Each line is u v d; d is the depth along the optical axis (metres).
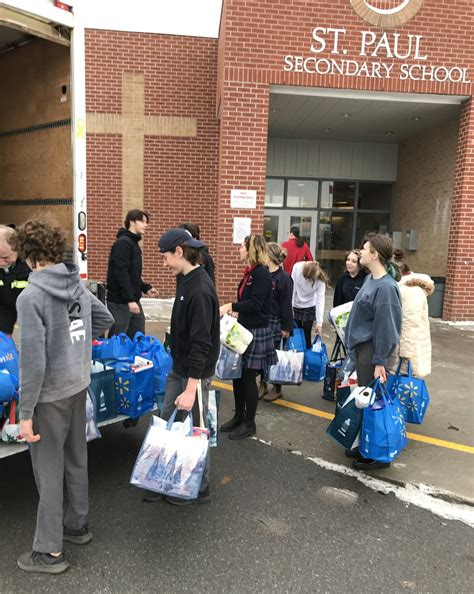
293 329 5.75
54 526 2.59
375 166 13.62
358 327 3.85
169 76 10.28
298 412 5.03
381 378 3.65
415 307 4.14
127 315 5.46
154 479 2.77
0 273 3.40
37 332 2.33
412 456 4.07
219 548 2.85
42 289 2.38
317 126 11.52
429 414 4.99
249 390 4.30
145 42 10.15
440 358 6.99
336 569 2.71
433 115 10.30
